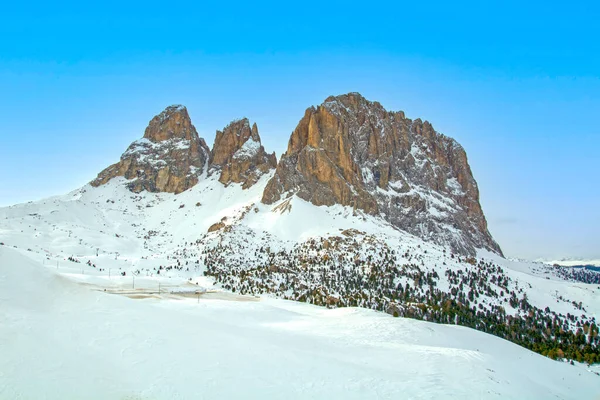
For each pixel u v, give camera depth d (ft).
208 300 403.95
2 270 165.78
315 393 131.23
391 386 145.28
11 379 110.22
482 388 160.15
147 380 122.42
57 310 156.56
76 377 116.98
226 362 140.67
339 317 341.00
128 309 170.40
